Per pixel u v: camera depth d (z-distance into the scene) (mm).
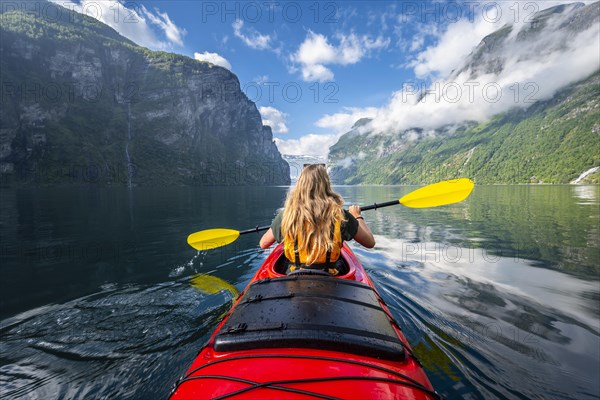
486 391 2031
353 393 1145
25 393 2016
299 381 1188
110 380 2150
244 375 1250
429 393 1242
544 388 2066
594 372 2234
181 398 1229
